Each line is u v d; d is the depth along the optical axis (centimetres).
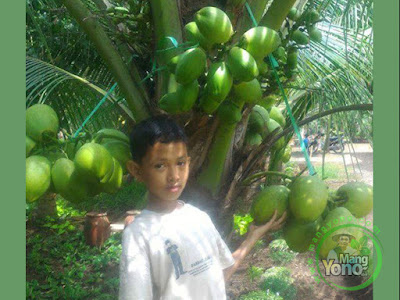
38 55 411
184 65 206
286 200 224
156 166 189
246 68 204
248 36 214
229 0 258
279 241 569
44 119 221
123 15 272
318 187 212
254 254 568
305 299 455
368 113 312
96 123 394
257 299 432
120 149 233
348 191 228
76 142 228
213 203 265
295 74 260
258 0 260
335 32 340
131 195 807
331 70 335
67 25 423
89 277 543
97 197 810
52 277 541
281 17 257
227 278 218
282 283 466
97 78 438
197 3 271
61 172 211
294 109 381
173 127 191
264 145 271
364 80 327
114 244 632
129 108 278
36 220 697
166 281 190
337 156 1163
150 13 271
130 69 283
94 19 272
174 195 192
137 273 183
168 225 196
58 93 368
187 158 196
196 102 235
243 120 274
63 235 667
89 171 208
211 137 257
